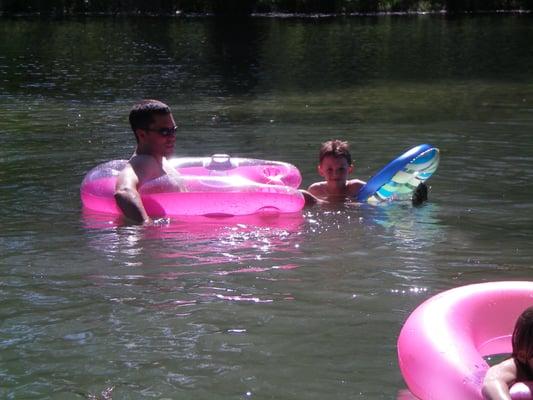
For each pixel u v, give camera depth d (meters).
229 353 3.81
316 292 4.59
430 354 3.39
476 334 3.67
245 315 4.26
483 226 5.89
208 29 27.89
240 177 6.51
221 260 5.18
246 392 3.45
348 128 10.09
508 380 3.19
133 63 18.88
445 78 15.91
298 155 8.43
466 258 5.18
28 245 5.49
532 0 36.31
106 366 3.69
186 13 35.72
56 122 10.86
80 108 12.26
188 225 6.03
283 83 15.48
